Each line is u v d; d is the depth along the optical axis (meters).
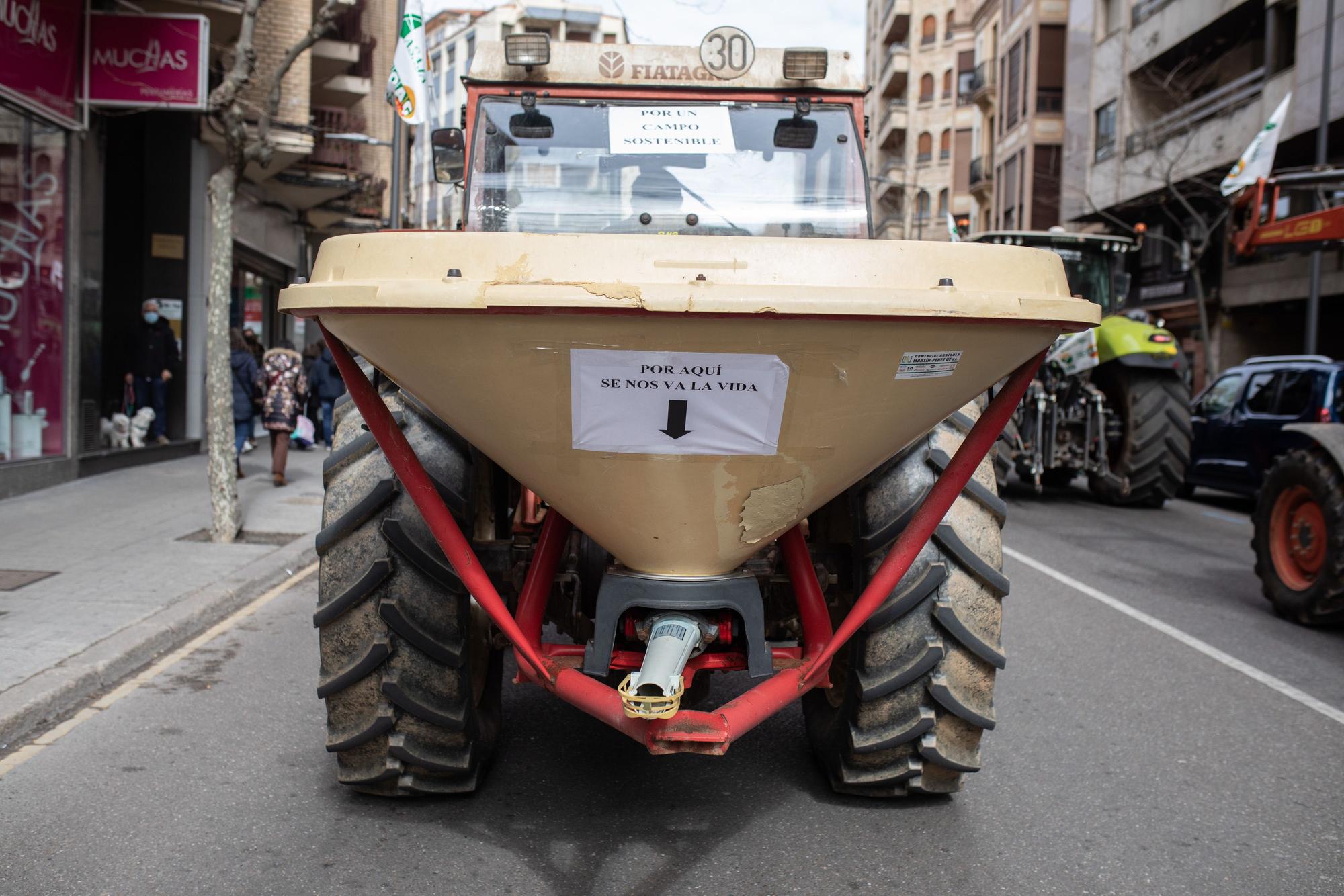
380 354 2.44
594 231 3.94
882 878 3.03
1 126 9.84
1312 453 6.50
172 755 3.92
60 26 10.47
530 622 3.04
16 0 9.64
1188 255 25.16
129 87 10.99
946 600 3.18
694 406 2.38
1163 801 3.67
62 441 11.20
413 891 2.89
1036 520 11.08
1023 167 41.69
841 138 4.02
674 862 3.10
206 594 6.29
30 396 10.62
